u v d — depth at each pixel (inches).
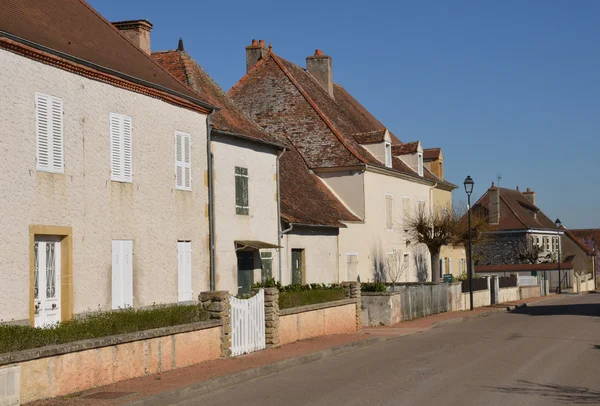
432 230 1561.3
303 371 610.9
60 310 634.8
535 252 2605.8
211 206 860.6
